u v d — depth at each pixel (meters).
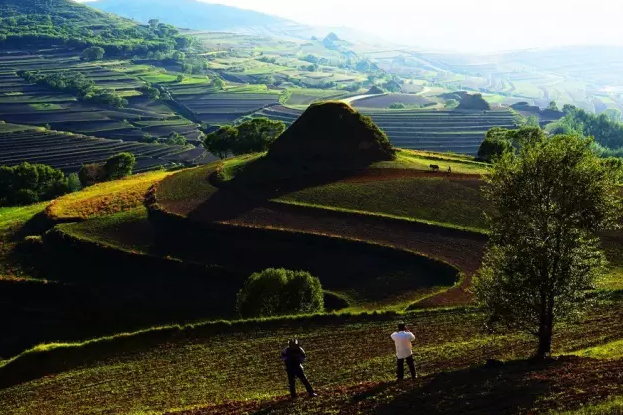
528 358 32.69
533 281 31.39
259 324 50.75
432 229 80.94
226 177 107.25
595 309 47.06
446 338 45.50
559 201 31.27
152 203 97.31
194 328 49.50
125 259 80.38
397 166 106.62
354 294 68.44
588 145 32.41
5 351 67.12
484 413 23.09
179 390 39.06
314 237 80.62
